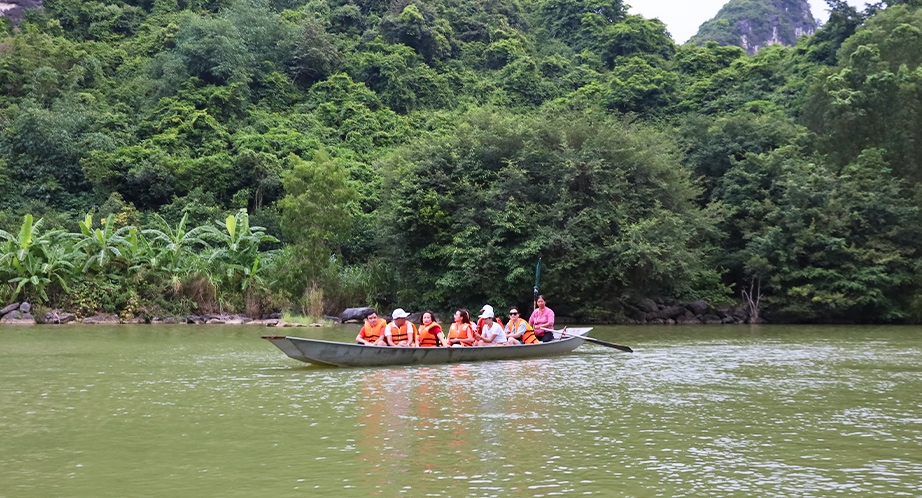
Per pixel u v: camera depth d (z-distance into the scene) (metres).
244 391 11.52
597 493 6.32
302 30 58.78
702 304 32.56
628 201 30.67
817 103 39.22
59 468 7.09
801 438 8.44
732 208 34.47
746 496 6.27
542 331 18.66
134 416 9.54
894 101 35.84
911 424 9.26
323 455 7.55
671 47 69.88
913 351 18.80
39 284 26.64
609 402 10.66
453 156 30.66
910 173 35.50
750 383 12.74
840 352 18.52
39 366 14.53
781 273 32.84
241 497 6.18
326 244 33.09
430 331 16.03
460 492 6.31
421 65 58.38
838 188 33.69
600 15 72.19
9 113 43.34
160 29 57.66
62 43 51.50
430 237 31.05
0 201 38.22
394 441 8.16
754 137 37.41
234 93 48.94
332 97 53.56
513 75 58.62
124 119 45.53
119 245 28.97
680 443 8.15
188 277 28.28
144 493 6.31
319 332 23.70
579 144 31.66
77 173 40.97
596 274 29.97
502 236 29.62
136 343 19.16
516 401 10.70
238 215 30.61
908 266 32.88
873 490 6.46
